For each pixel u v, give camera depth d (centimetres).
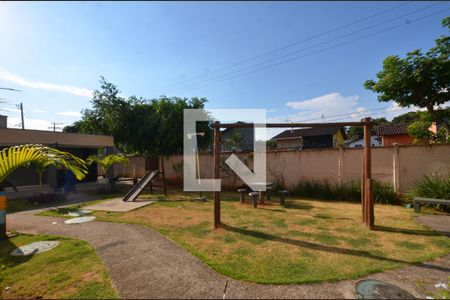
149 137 1295
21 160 428
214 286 271
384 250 368
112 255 358
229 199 858
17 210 699
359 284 272
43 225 533
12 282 287
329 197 834
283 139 2614
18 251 382
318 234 447
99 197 931
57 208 712
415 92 705
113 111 1330
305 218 567
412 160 722
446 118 755
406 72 693
